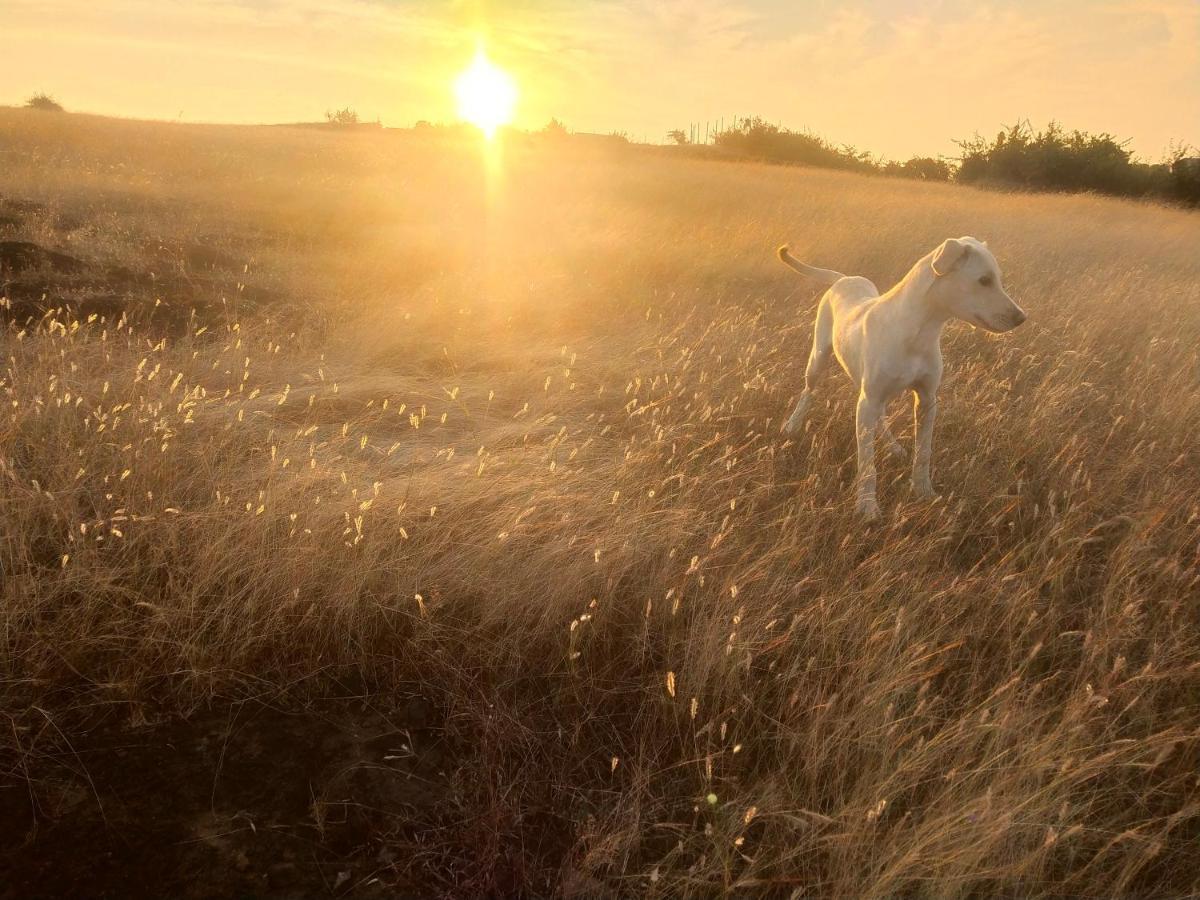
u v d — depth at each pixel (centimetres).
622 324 744
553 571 325
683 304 824
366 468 409
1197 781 254
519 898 221
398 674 297
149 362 526
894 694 263
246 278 857
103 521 315
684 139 3941
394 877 223
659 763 268
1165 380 577
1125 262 1119
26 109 2517
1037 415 489
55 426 397
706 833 231
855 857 216
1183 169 2673
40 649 278
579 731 277
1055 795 240
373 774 256
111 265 809
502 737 273
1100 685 282
